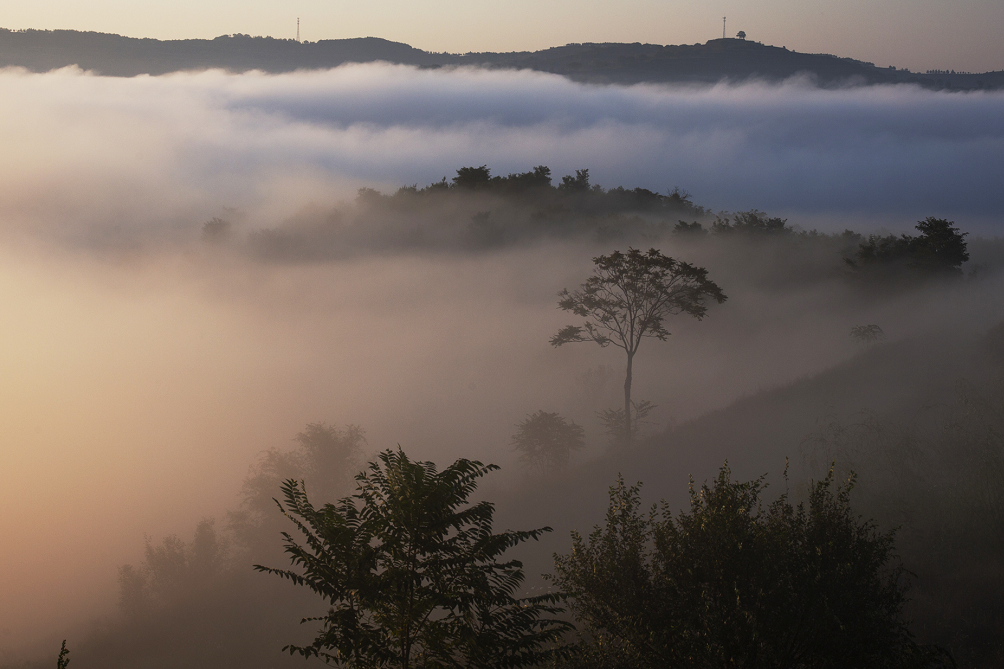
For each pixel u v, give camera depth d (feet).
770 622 28.71
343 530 29.86
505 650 29.96
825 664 28.84
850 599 29.22
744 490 32.99
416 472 30.01
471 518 30.78
